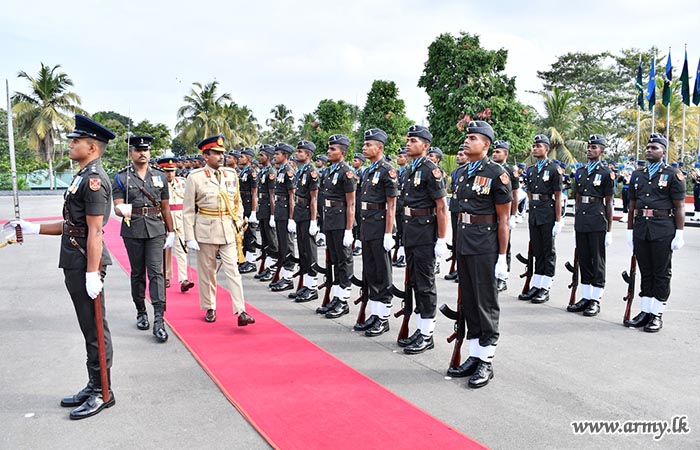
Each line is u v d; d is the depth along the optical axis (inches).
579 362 185.3
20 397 159.3
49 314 250.7
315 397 155.0
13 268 375.6
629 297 228.5
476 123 175.5
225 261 224.8
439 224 190.9
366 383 165.6
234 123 1657.2
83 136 149.6
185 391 162.1
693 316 241.9
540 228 271.0
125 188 216.7
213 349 197.2
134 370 179.2
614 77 1510.8
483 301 168.6
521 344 205.3
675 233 217.3
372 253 219.3
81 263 147.2
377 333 216.8
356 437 131.3
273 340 207.9
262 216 322.3
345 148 250.1
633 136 1293.1
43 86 1433.3
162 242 223.3
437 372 177.5
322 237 461.4
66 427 140.1
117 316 245.6
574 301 256.2
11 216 784.3
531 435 133.7
